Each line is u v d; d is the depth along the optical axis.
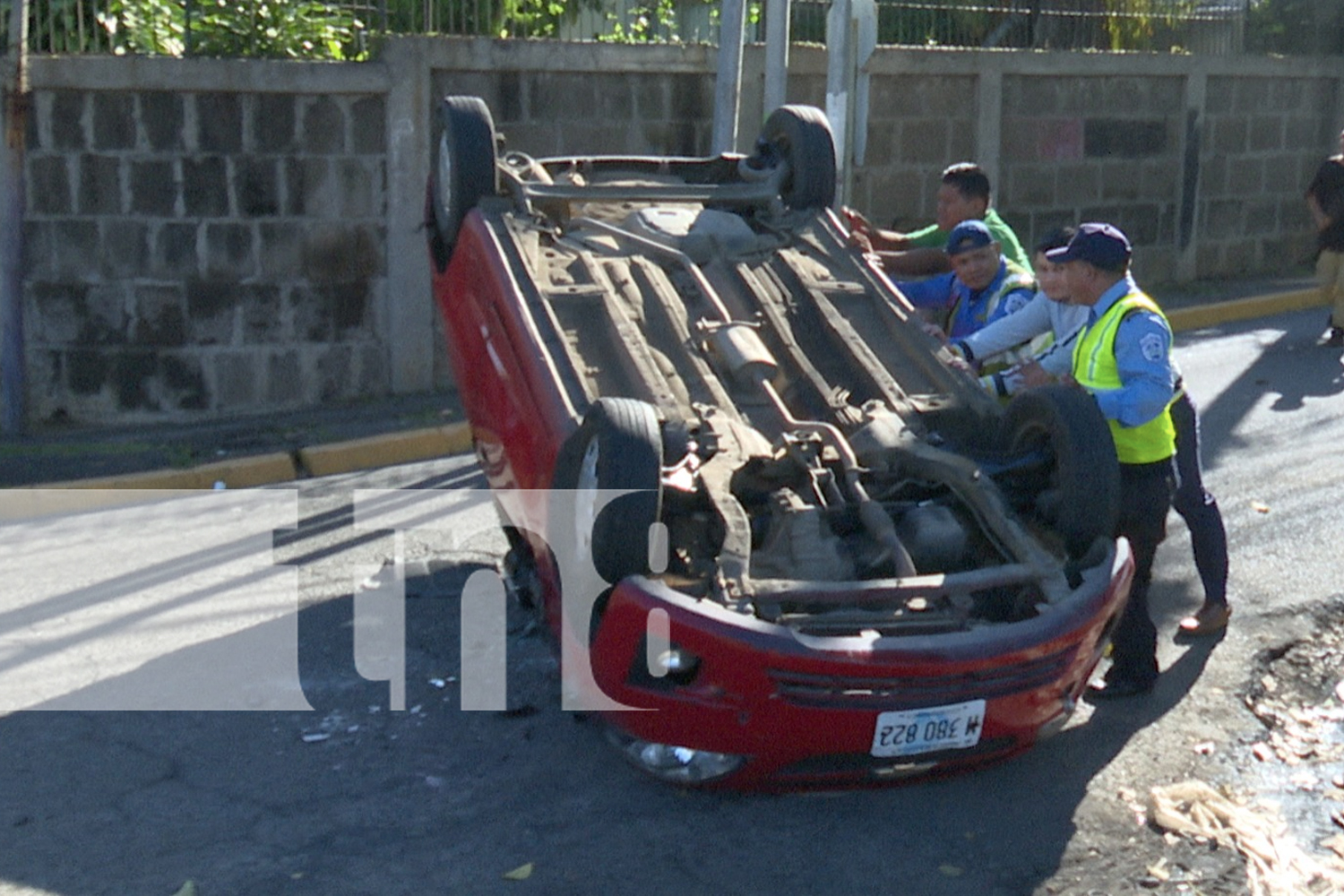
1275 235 15.50
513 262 6.18
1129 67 13.68
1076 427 5.09
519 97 10.58
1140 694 5.72
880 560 4.94
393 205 10.16
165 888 4.35
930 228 7.60
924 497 5.46
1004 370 6.40
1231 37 14.80
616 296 6.01
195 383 9.89
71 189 9.49
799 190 7.03
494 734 5.42
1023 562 4.95
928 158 12.63
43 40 9.67
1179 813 4.85
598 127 10.96
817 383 5.80
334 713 5.58
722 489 4.96
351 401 10.30
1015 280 6.43
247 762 5.18
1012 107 13.07
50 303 9.62
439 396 10.44
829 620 4.72
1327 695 5.78
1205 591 6.27
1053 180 13.50
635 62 10.95
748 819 4.82
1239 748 5.33
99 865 4.48
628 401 4.90
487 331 6.14
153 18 10.24
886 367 6.06
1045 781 5.08
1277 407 10.07
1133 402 5.26
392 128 10.05
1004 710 4.63
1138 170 14.10
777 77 10.88
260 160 9.76
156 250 9.67
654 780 5.05
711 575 4.73
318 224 9.98
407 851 4.58
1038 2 13.53
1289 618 6.46
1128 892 4.40
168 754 5.24
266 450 9.08
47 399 9.75
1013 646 4.56
